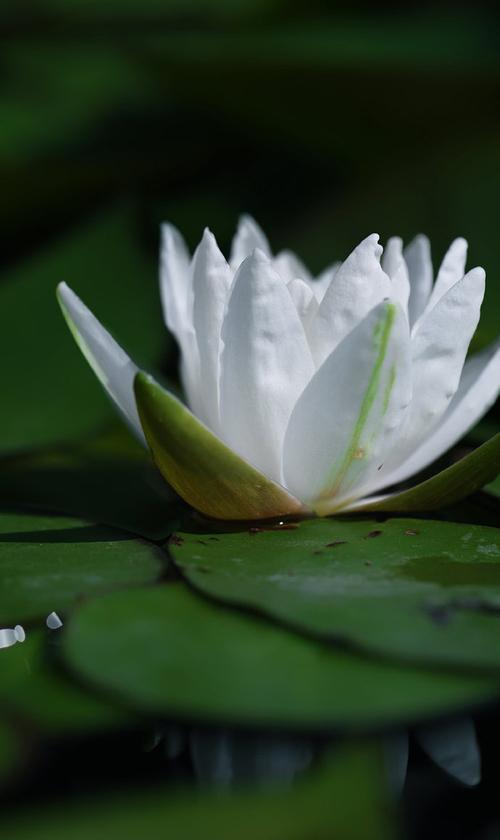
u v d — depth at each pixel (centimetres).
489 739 69
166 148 106
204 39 98
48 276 89
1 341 85
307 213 92
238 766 68
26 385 84
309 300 74
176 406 73
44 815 67
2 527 75
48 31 129
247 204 98
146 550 74
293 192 101
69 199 95
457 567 72
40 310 87
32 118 115
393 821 67
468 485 74
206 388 75
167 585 72
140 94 120
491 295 85
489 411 83
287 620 70
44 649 71
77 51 128
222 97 98
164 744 69
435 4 122
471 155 92
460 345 74
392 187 91
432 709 68
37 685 70
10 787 68
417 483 78
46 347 85
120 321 87
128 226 91
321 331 74
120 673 69
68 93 123
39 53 128
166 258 77
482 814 68
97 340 75
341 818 67
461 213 89
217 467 73
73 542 74
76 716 69
